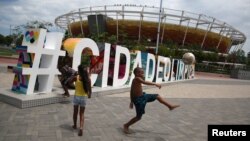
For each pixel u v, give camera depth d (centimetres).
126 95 1302
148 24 7081
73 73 966
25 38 1033
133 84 647
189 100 1351
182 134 704
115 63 1445
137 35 7344
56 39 1040
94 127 695
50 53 1009
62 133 622
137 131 695
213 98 1511
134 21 7088
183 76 2819
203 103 1285
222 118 953
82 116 632
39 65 1056
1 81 1366
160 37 7362
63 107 895
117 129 695
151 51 5591
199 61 6319
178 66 2573
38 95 939
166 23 7150
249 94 1945
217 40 7925
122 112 905
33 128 645
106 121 768
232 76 5553
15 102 863
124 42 5353
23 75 977
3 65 2241
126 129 661
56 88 1168
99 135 632
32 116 753
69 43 1222
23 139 565
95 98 1157
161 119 860
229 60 7144
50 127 662
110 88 1347
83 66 637
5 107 843
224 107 1211
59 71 1055
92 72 1354
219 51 8050
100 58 1380
